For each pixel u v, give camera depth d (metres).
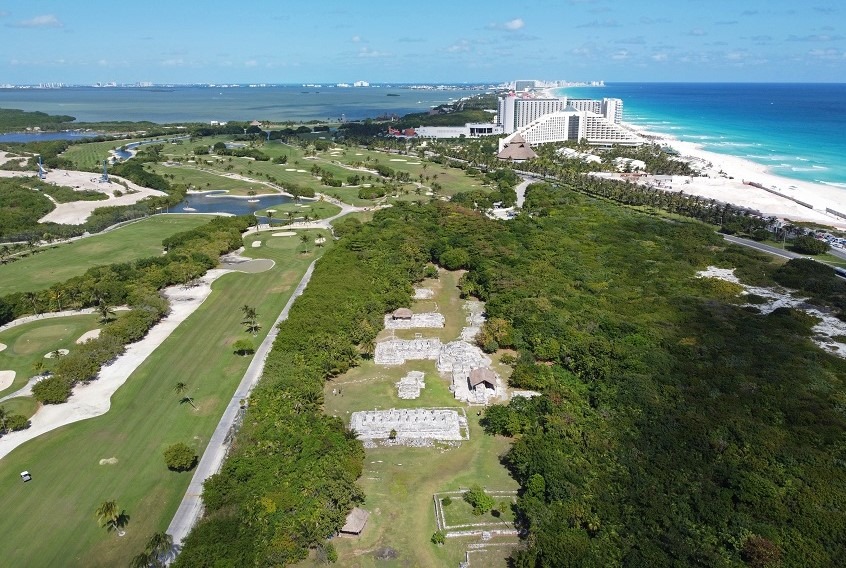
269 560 78.50
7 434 108.75
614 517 85.06
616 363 128.25
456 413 115.62
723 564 75.50
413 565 82.00
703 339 139.38
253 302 171.38
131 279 177.00
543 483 91.50
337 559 82.56
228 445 104.69
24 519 87.44
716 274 190.12
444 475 100.69
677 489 90.75
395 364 137.50
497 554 83.75
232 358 137.25
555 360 135.62
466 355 137.38
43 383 119.94
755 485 89.56
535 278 179.38
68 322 157.25
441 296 179.25
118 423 112.00
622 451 99.81
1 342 145.50
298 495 88.31
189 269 187.12
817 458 96.50
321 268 186.25
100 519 84.50
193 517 88.00
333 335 140.00
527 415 111.06
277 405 110.69
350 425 112.75
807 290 173.50
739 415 108.56
